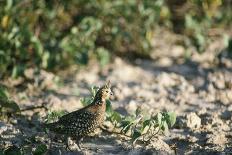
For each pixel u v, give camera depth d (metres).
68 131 13.96
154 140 14.55
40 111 16.73
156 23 22.73
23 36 19.00
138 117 14.96
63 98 18.31
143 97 18.44
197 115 16.53
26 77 19.53
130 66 21.67
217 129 15.54
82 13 21.50
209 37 23.59
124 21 21.98
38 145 14.10
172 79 20.28
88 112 13.92
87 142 14.77
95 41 22.02
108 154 14.16
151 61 22.25
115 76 20.59
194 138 14.93
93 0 21.19
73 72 20.72
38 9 20.36
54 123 14.05
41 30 20.89
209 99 18.16
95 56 21.50
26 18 19.97
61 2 21.09
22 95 18.27
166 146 14.41
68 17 21.55
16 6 19.52
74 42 20.23
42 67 20.23
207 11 22.66
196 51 22.61
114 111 15.48
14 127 15.54
